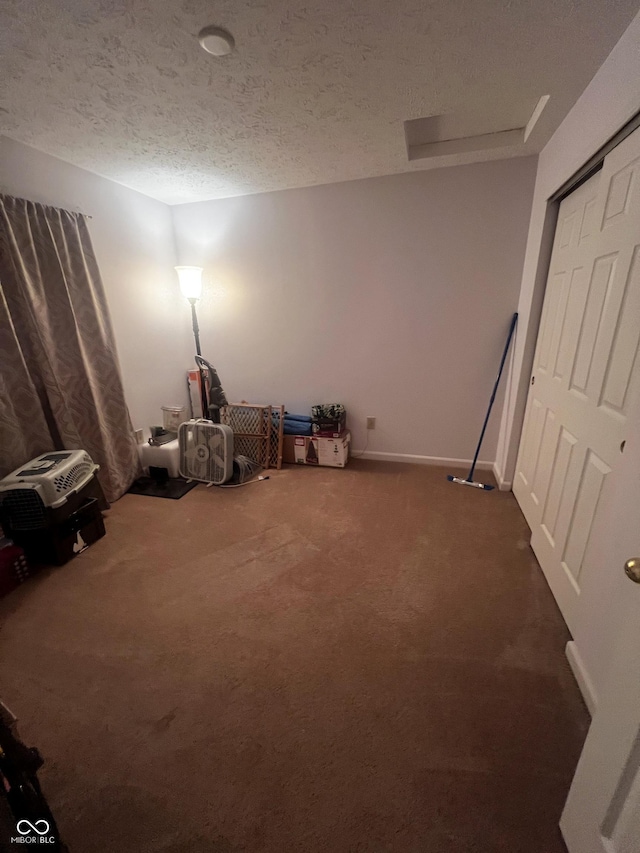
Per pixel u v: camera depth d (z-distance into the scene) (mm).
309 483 2910
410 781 1052
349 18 1214
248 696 1295
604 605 1188
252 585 1826
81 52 1356
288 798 1021
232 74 1499
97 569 1953
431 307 2842
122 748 1146
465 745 1136
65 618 1642
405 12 1191
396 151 2221
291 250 3023
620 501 1102
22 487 1847
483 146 2230
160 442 2955
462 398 2992
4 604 1720
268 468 3205
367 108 1755
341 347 3150
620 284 1296
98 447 2508
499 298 2688
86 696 1305
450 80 1552
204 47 1325
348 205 2779
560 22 1232
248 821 977
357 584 1821
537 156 2342
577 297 1699
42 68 1443
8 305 2016
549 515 1876
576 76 1509
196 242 3244
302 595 1757
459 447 3125
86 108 1728
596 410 1424
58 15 1177
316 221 2891
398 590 1779
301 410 3434
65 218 2258
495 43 1335
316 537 2207
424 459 3229
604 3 1151
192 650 1477
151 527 2328
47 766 1103
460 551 2062
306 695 1296
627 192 1277
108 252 2646
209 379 3143
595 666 1222
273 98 1666
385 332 3006
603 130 1412
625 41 1266
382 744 1144
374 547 2105
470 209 2557
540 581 1829
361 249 2857
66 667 1413
